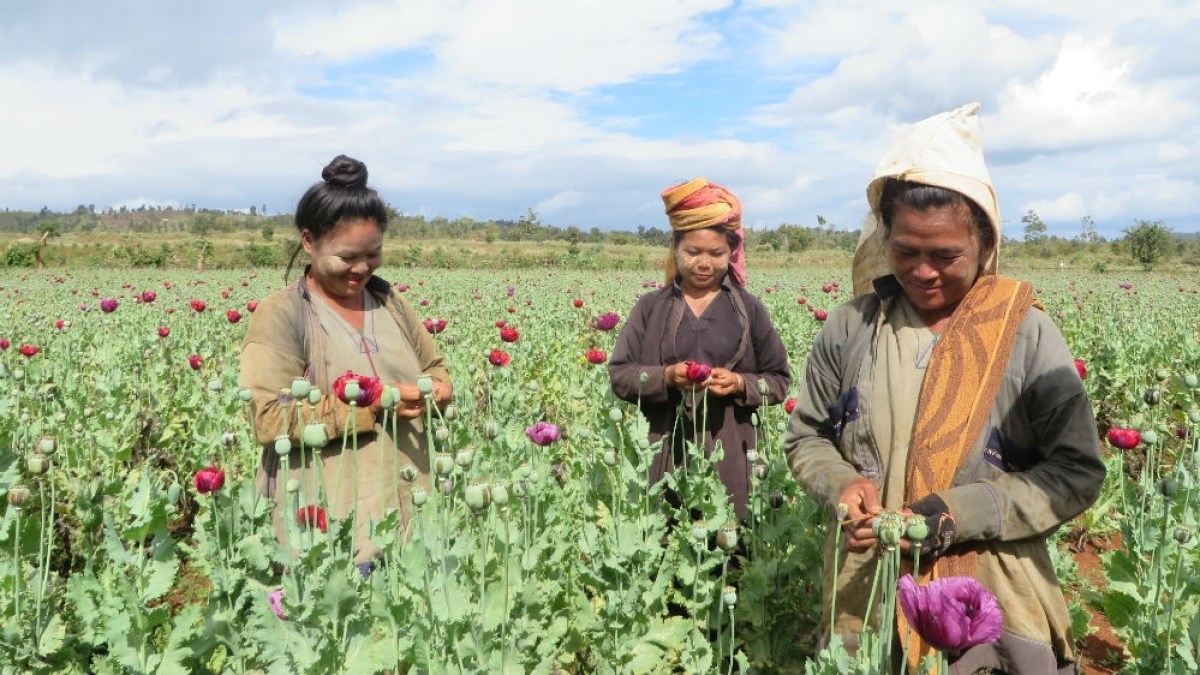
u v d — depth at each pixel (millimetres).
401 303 3299
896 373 2213
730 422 3775
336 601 2213
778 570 3354
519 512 3320
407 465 3066
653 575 3547
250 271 50031
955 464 2062
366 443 2979
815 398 2416
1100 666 3955
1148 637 3156
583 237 108500
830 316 2428
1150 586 3471
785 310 12695
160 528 2629
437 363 3385
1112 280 37312
